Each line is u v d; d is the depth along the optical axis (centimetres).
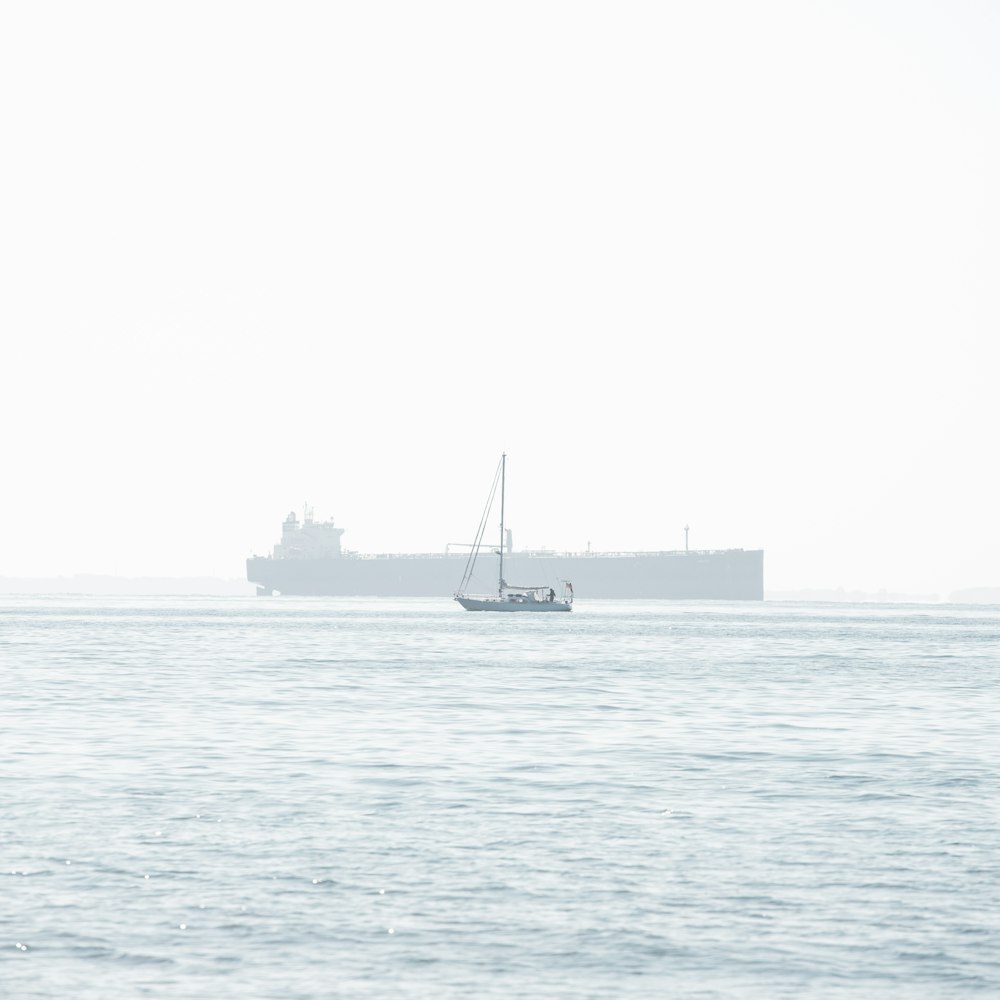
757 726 11788
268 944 4991
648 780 8625
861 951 4959
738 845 6606
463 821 7175
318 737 10762
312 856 6306
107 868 6028
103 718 12088
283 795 7925
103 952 4884
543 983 4638
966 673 18638
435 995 4516
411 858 6291
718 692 15250
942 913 5412
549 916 5359
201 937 5062
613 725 11775
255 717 12231
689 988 4597
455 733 11100
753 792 8175
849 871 6072
